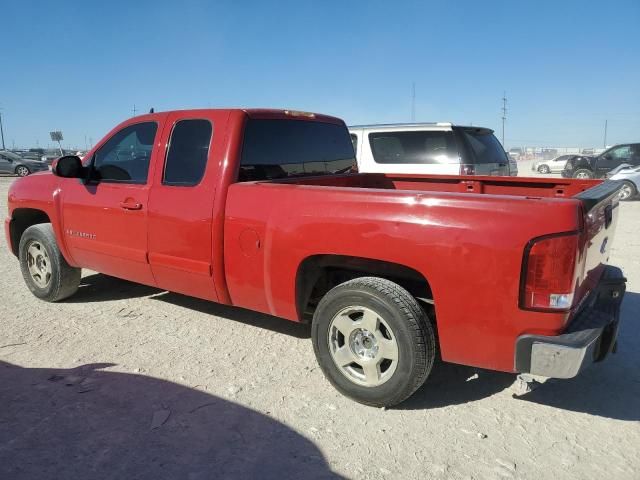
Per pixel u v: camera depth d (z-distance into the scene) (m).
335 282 4.00
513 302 2.85
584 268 2.99
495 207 2.88
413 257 3.08
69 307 5.27
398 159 8.88
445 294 3.02
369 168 9.12
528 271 2.80
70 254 5.15
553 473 2.76
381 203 3.20
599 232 3.29
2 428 3.15
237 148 3.99
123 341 4.42
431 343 3.17
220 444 3.00
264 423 3.21
